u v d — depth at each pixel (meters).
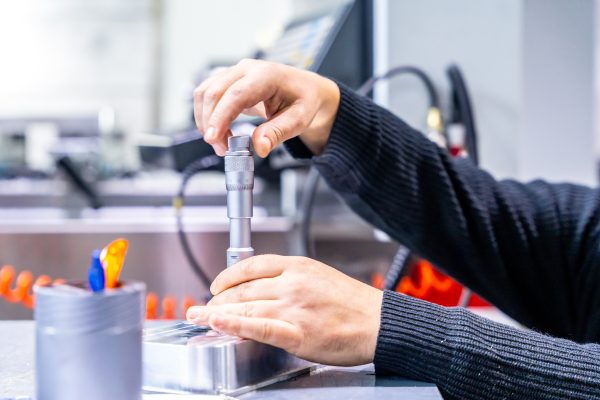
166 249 1.09
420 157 0.80
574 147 1.13
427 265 1.01
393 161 0.77
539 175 1.12
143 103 3.14
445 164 0.81
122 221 1.11
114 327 0.36
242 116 0.92
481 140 1.11
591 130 1.13
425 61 1.10
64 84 3.18
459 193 0.81
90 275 0.38
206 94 0.60
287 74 0.64
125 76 3.13
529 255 0.83
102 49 3.13
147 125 3.14
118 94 3.15
